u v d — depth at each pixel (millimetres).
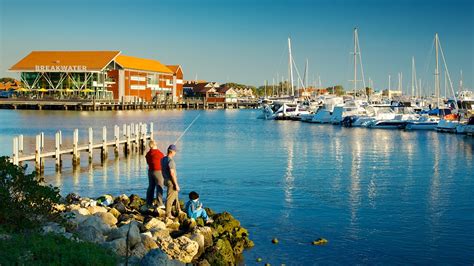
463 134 72500
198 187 30906
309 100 122125
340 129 84500
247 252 18625
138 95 150500
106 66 137625
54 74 137875
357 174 36219
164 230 16766
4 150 48469
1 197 14242
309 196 28156
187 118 117312
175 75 173625
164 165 19094
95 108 131125
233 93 193250
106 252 13422
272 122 105750
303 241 19938
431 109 96000
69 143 54781
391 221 22750
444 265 17609
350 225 22109
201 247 16906
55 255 11914
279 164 41719
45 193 14938
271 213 24203
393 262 17859
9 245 12094
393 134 73812
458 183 32312
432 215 23828
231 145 58375
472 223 22422
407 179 33906
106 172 37406
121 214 19547
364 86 106062
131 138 50312
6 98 134375
